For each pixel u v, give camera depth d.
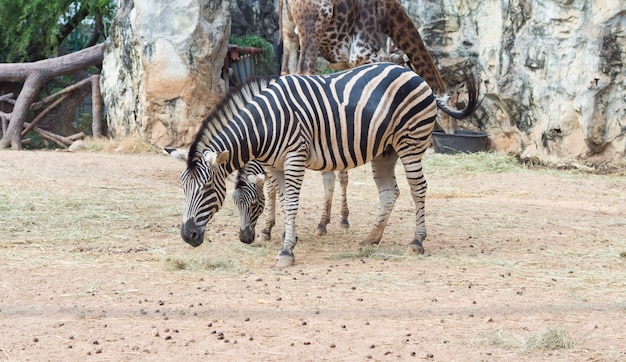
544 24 15.68
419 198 7.52
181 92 16.81
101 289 5.94
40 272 6.49
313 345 4.62
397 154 7.60
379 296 5.79
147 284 6.12
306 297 5.73
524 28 16.03
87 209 9.46
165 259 6.84
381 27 9.98
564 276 6.55
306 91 6.98
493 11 16.83
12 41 20.39
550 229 9.00
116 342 4.64
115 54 17.89
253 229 7.72
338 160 7.14
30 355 4.39
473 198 11.64
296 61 11.64
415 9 17.80
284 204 7.09
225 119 6.78
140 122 17.17
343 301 5.63
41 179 11.45
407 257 7.28
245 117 6.79
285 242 6.97
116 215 9.20
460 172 14.39
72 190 10.76
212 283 6.17
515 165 15.21
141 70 16.97
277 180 7.38
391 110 7.20
